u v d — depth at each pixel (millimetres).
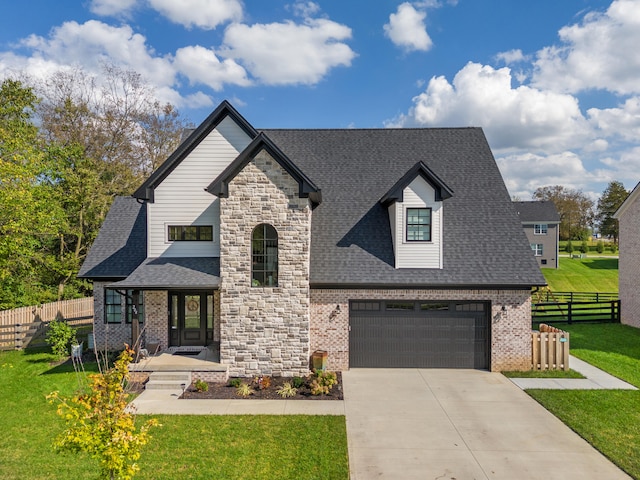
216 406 12625
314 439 10484
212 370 14734
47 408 12609
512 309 16031
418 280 15789
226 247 15258
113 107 39719
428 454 9883
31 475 8797
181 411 12227
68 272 29312
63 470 9008
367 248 16938
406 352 16344
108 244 19484
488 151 20312
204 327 17391
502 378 15203
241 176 15258
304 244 15250
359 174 19500
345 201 18484
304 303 15305
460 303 16297
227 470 9047
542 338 16062
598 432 10891
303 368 15281
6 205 20281
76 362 17094
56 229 25750
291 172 15148
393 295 16125
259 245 15422
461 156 20125
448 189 15984
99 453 6805
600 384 14477
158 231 16656
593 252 80312
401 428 11219
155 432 10805
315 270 16234
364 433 10930
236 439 10445
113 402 7289
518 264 16188
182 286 15203
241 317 15273
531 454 9906
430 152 20359
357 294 16141
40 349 19812
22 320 21828
